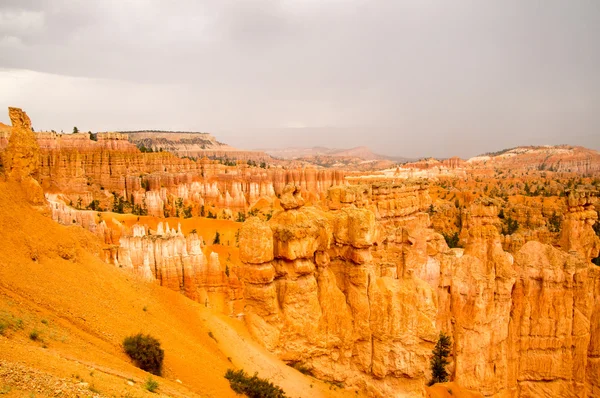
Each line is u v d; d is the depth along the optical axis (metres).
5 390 14.69
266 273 36.50
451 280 49.47
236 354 33.16
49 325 22.08
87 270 29.70
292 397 32.47
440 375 46.88
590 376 49.38
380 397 38.34
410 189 96.69
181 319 32.81
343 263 40.91
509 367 48.53
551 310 48.06
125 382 20.02
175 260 58.34
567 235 68.00
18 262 24.88
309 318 37.66
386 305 39.00
